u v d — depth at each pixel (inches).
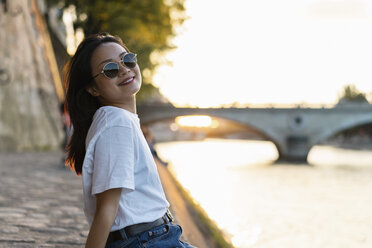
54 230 166.9
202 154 2539.4
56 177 339.3
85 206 62.4
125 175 56.0
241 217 646.5
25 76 780.0
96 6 921.5
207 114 2202.3
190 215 260.2
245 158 2274.9
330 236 552.7
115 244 59.8
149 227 60.7
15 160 488.4
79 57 63.8
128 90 64.1
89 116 65.7
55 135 876.6
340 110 2247.8
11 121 705.0
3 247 139.1
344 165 1908.2
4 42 714.8
